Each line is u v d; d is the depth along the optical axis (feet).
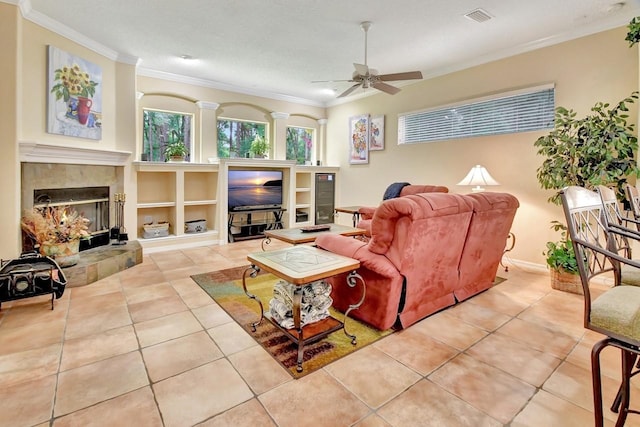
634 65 10.49
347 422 4.87
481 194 9.09
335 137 22.59
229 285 10.91
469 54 13.89
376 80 11.59
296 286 6.27
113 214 14.19
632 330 3.73
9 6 9.48
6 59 9.48
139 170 14.99
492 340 7.31
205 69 16.10
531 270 12.75
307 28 11.62
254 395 5.46
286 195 20.35
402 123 17.99
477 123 14.60
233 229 19.52
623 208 10.12
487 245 9.61
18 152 9.86
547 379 5.91
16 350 6.73
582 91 11.55
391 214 7.00
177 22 11.28
